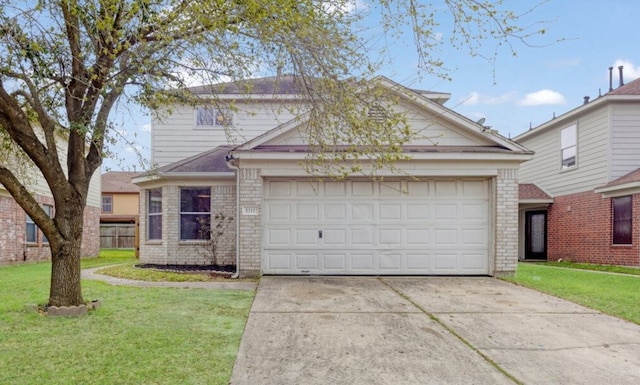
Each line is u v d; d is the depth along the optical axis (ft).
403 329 18.17
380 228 32.48
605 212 46.60
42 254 51.29
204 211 40.45
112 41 16.63
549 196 56.65
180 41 17.83
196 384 12.26
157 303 21.97
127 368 13.21
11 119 18.31
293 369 13.65
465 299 24.09
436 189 32.60
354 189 32.53
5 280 30.35
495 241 31.78
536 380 13.10
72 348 14.88
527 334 17.66
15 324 17.67
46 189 50.80
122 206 103.71
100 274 34.17
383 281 29.84
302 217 32.32
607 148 46.32
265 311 20.88
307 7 16.63
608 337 17.37
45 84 20.36
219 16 16.31
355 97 18.39
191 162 42.52
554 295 25.49
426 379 13.07
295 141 32.32
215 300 23.06
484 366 14.16
